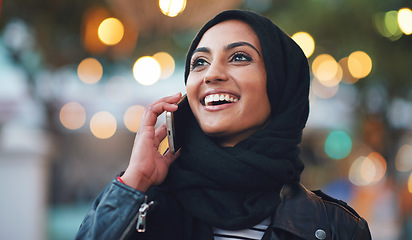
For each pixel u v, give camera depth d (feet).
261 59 5.50
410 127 26.45
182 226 5.40
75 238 5.04
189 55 5.94
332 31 20.83
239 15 5.63
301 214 5.31
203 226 5.26
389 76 21.30
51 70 23.66
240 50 5.44
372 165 35.73
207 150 5.32
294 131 5.60
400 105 24.94
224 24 5.65
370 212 28.86
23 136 18.78
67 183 42.78
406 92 23.03
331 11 20.38
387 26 19.58
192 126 5.72
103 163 44.68
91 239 4.94
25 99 31.91
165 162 5.52
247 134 5.56
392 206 25.76
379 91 23.81
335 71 21.31
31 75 26.18
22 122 30.76
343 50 21.07
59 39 20.84
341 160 33.42
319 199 5.57
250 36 5.54
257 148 5.33
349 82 23.04
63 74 28.89
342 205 5.65
